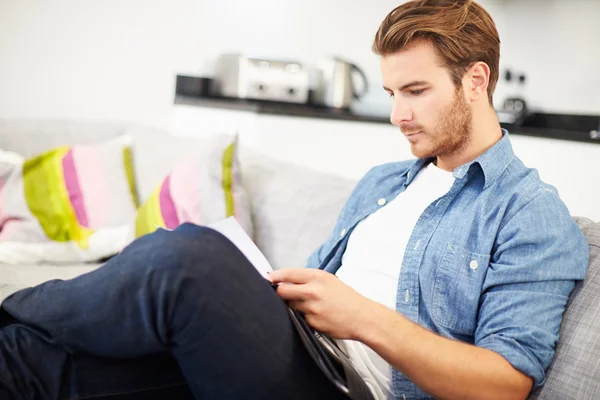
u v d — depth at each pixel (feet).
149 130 9.05
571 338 3.92
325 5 12.23
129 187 8.48
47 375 3.75
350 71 11.51
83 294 3.66
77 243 7.83
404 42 4.42
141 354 3.73
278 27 12.14
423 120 4.49
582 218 4.60
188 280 3.49
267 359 3.64
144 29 11.46
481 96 4.51
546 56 11.31
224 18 11.85
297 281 4.01
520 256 4.04
